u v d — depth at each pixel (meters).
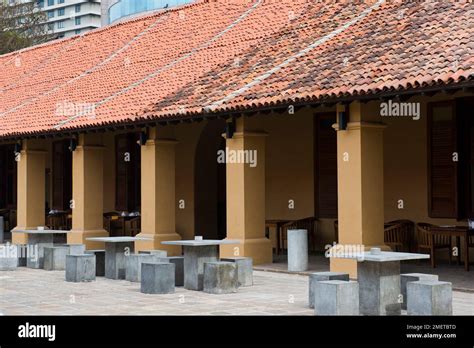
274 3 20.25
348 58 14.21
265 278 13.89
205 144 20.16
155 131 17.47
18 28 50.06
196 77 17.89
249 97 14.52
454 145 15.30
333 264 13.45
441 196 15.55
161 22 23.94
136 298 11.73
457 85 11.11
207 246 12.73
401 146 16.36
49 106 22.16
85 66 24.44
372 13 16.23
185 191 20.23
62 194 25.39
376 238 13.29
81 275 14.12
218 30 20.58
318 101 13.06
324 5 18.36
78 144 19.62
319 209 18.17
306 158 18.50
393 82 12.03
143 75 20.42
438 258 15.45
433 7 14.83
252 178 15.60
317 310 9.77
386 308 9.80
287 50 16.59
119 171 23.22
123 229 22.06
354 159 13.22
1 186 28.69
